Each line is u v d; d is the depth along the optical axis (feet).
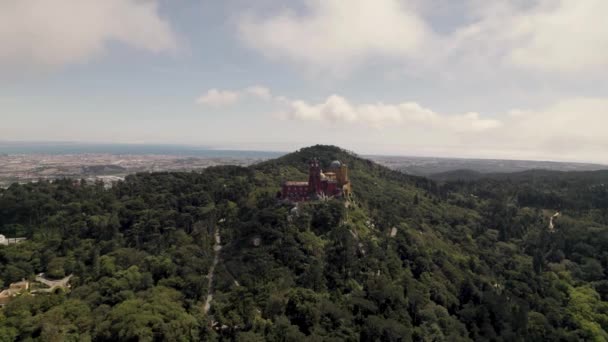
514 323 384.27
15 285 403.54
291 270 397.39
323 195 581.53
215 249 483.10
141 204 602.44
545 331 389.60
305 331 304.30
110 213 578.25
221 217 581.53
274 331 292.20
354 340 300.81
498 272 538.47
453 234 643.45
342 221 499.51
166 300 323.37
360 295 354.95
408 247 483.92
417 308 364.58
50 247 489.26
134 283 366.63
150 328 278.05
